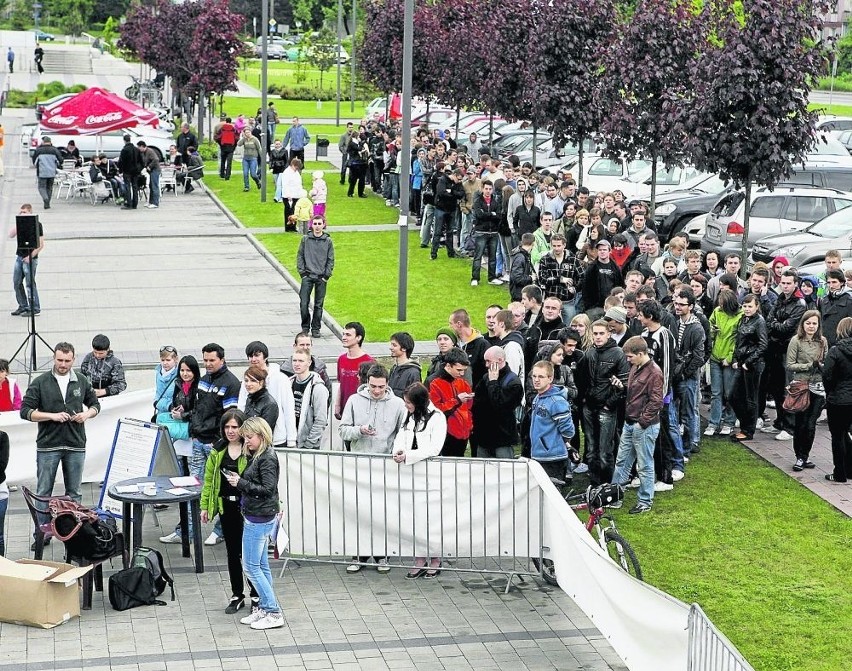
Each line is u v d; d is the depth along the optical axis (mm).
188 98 56219
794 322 16875
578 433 15219
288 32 127000
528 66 30156
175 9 56219
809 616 11883
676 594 12289
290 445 13445
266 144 41781
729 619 11781
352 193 40438
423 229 30906
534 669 10719
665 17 25062
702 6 26906
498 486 12547
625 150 26312
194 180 44875
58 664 10648
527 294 16219
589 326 15633
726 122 21422
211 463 11633
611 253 19984
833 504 14766
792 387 15656
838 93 74375
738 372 16641
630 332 16000
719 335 16797
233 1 125812
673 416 15195
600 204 23594
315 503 12930
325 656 10906
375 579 12742
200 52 50344
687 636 9141
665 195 31359
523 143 40750
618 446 14930
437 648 11102
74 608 11625
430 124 51250
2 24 120875
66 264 29141
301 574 12859
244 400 13477
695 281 17547
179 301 25438
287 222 33844
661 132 25234
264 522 11297
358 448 13188
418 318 23500
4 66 89188
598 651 11094
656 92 25531
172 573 12734
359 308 24359
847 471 15602
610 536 12141
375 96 80062
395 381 14227
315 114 70875
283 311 24672
